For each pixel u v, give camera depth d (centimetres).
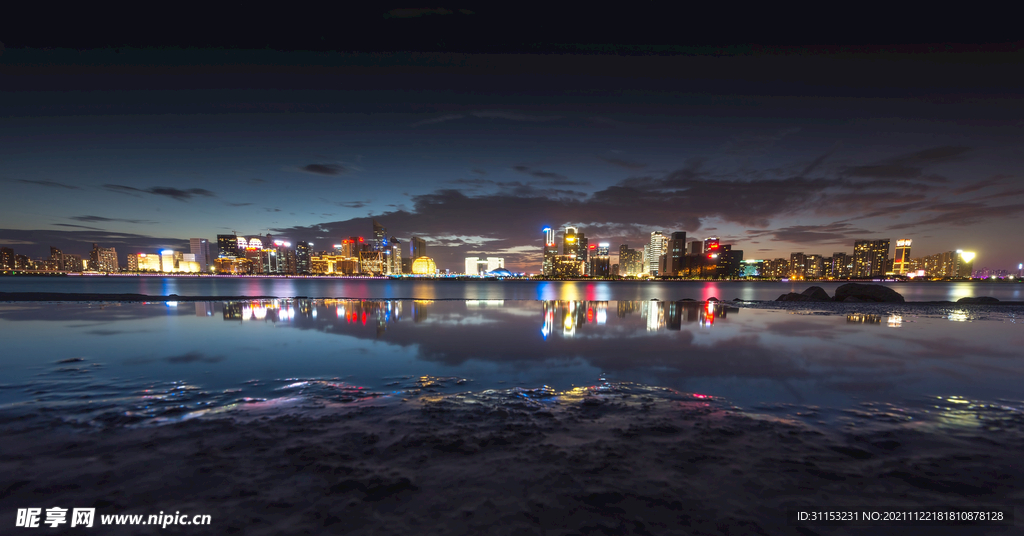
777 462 299
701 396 471
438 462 295
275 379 539
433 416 395
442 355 717
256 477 271
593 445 327
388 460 297
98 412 396
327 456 303
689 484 267
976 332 1003
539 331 1038
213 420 378
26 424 362
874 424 379
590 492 256
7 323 1091
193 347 773
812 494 256
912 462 300
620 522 226
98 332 948
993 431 361
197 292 4881
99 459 294
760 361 674
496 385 518
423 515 230
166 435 340
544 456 306
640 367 627
